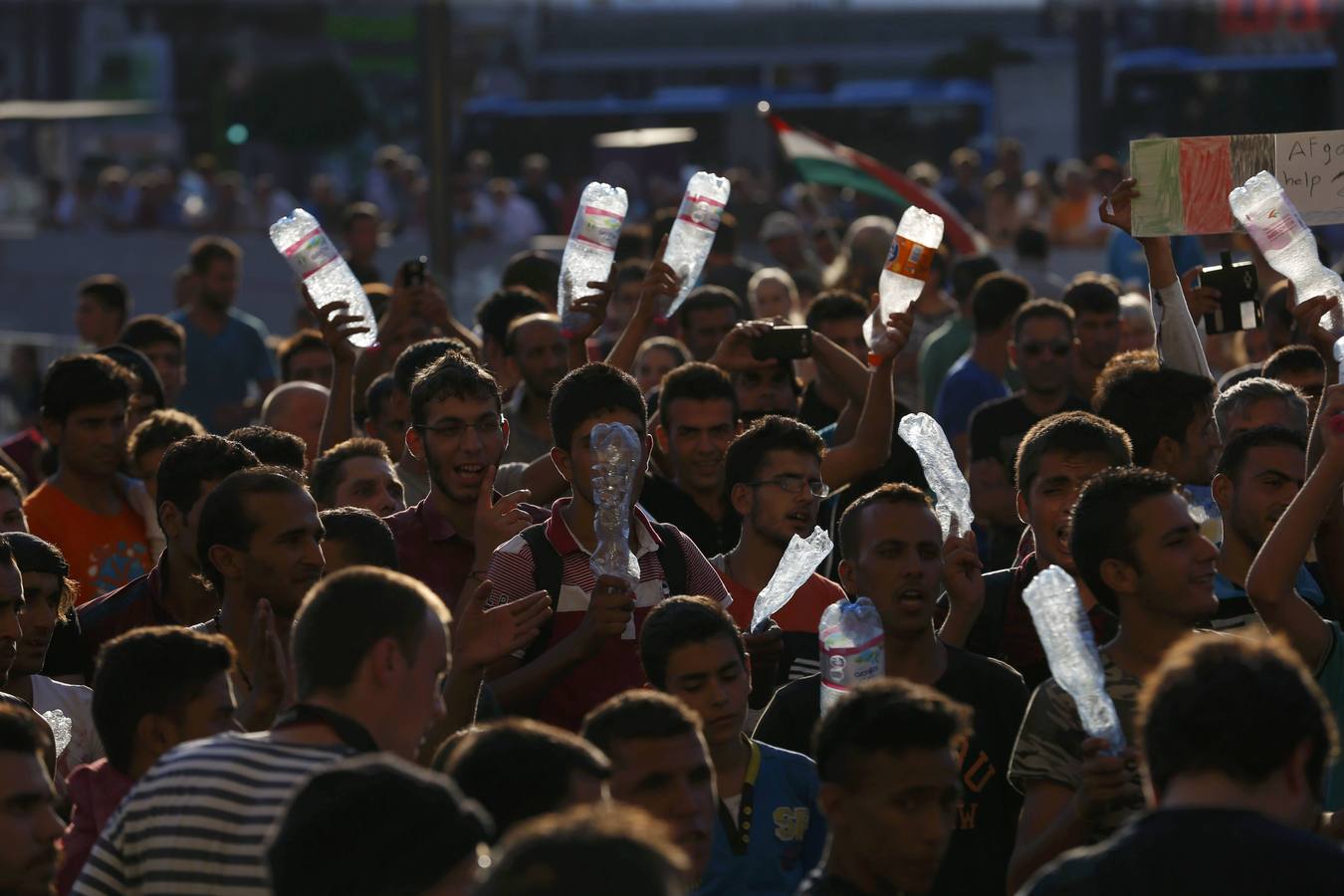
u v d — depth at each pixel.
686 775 8.86
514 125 62.16
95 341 26.95
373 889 6.88
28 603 12.28
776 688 12.70
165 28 86.75
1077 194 42.75
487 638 10.47
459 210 49.19
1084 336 21.30
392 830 6.91
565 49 84.00
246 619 11.15
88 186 53.78
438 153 32.59
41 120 61.31
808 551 11.85
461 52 82.62
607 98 82.88
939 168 62.22
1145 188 13.70
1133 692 9.97
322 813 6.97
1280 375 15.31
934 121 62.88
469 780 7.83
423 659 8.56
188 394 26.94
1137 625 10.08
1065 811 9.21
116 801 9.72
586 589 12.28
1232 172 13.54
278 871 7.01
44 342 34.38
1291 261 12.05
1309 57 53.78
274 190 50.88
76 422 16.20
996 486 19.11
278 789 8.16
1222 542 12.76
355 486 14.31
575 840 5.71
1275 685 7.12
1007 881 9.98
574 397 12.44
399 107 89.50
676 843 8.82
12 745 8.56
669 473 15.95
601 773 7.95
